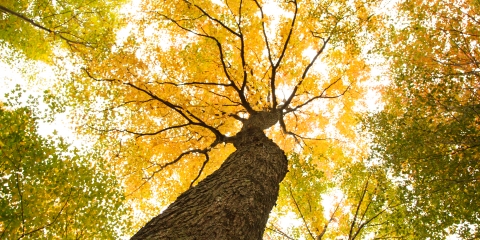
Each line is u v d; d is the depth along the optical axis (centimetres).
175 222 267
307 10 671
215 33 675
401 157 594
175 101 679
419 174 583
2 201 349
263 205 337
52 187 381
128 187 696
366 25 655
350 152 867
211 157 779
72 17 919
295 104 844
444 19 648
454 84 559
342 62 771
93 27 955
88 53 678
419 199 588
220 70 718
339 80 789
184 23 702
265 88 617
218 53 697
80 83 630
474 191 532
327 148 862
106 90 638
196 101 716
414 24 664
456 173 563
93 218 395
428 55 674
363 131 700
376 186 702
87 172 410
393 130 636
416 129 580
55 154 390
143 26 689
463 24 637
